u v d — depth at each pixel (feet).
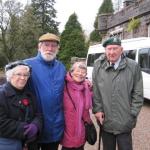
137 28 28.84
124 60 6.14
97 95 6.31
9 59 60.49
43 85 5.90
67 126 6.14
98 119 6.26
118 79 6.09
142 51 17.12
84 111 6.20
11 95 5.29
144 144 9.86
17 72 5.32
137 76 6.19
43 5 73.92
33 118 5.50
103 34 38.65
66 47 53.26
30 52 60.95
